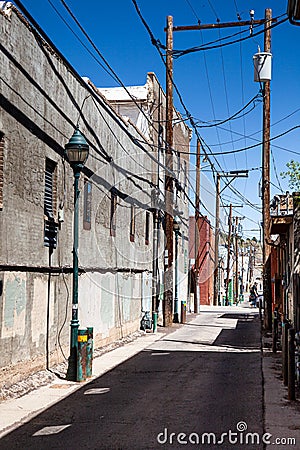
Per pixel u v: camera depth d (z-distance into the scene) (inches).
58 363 550.6
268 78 671.8
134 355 650.2
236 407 382.9
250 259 3833.7
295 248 672.4
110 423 343.0
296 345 467.2
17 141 457.1
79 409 381.4
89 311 649.0
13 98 447.5
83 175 624.7
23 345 469.4
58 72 549.3
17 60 454.6
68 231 581.9
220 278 2253.9
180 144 1272.1
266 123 893.2
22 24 464.4
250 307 2015.3
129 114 1068.5
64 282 567.2
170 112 935.7
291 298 726.5
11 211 446.9
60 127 555.2
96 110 670.5
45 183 526.3
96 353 653.9
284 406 382.6
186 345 751.7
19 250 462.3
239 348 723.4
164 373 528.1
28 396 424.2
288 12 362.3
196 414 363.3
